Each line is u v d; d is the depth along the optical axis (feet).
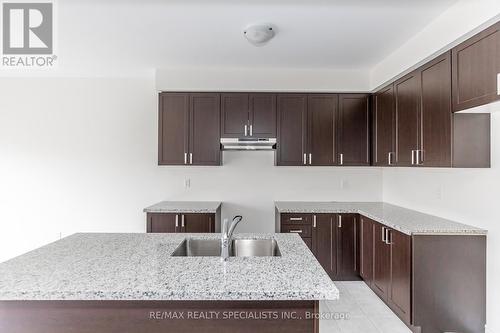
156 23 8.23
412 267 7.95
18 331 4.50
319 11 7.49
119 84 13.35
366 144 12.50
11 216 13.21
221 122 12.35
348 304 9.80
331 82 12.25
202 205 12.46
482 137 7.62
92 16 7.87
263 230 13.55
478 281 7.89
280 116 12.41
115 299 4.16
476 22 6.49
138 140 13.41
